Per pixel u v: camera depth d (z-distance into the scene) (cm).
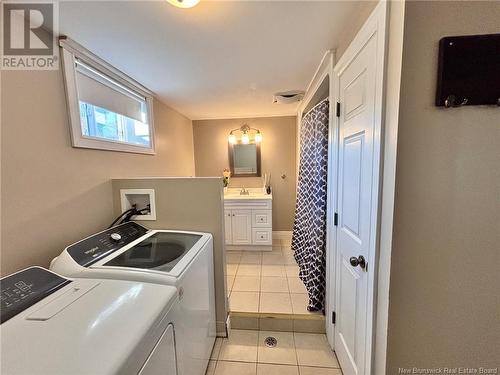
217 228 173
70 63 136
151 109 237
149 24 123
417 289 87
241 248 347
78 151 143
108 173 170
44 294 87
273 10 116
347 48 132
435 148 81
